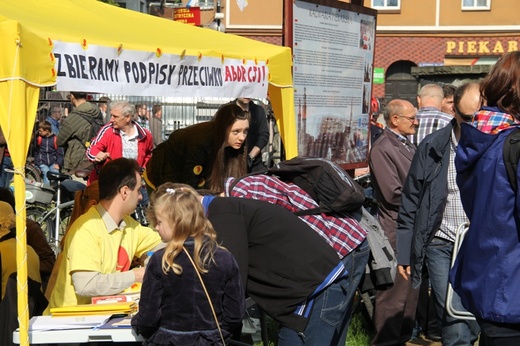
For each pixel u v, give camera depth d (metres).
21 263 3.75
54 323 3.93
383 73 30.22
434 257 5.30
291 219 4.10
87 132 10.37
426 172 5.22
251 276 4.06
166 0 38.38
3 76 3.59
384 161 5.95
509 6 29.84
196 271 3.60
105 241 4.46
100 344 3.98
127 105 9.16
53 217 8.67
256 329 5.96
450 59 30.41
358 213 4.69
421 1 30.16
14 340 3.84
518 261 3.32
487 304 3.35
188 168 5.81
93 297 4.28
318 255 4.06
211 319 3.63
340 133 7.47
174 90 4.64
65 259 4.49
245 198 4.13
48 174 8.73
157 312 3.61
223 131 5.56
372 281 4.79
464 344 5.25
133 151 9.21
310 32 6.84
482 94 3.54
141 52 4.37
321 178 4.40
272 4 29.92
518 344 3.34
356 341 6.35
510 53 3.47
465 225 5.01
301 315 4.04
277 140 11.58
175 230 3.63
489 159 3.38
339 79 7.35
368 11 7.73
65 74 3.89
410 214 5.31
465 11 30.06
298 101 6.75
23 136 3.63
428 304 6.64
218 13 20.30
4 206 4.66
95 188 5.41
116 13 5.76
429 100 7.05
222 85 5.07
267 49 5.79
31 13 4.52
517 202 3.28
